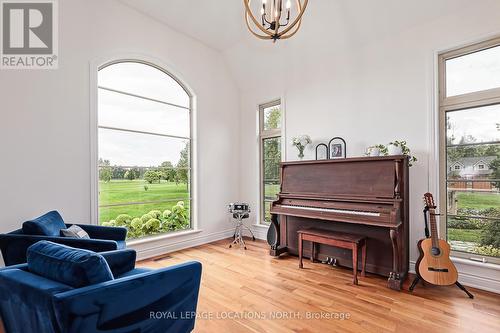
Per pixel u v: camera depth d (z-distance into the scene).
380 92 3.25
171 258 3.49
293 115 4.14
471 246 2.68
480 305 2.19
